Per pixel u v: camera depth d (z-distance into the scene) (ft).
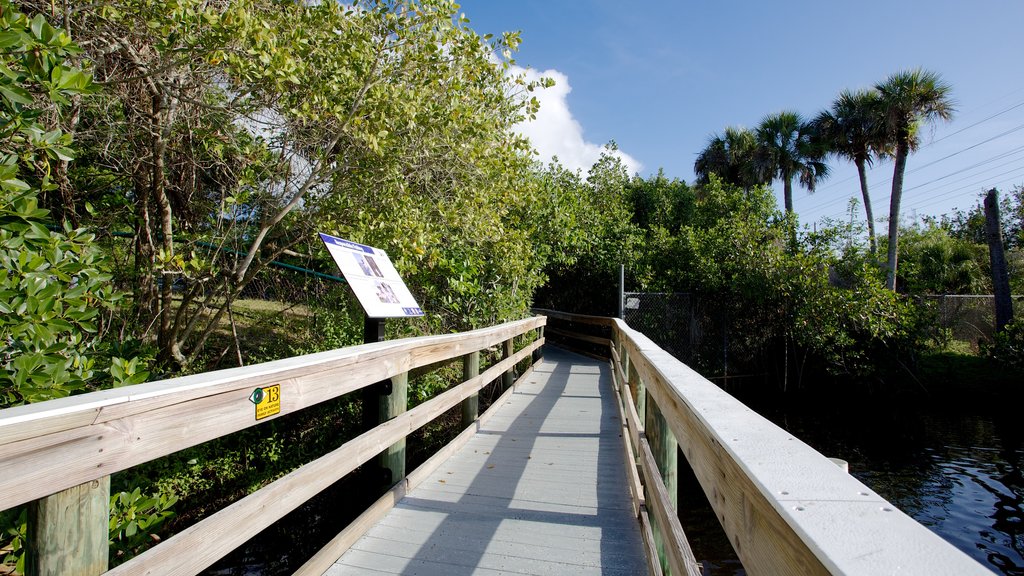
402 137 18.61
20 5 13.07
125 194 21.06
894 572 1.66
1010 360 44.09
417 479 12.39
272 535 17.72
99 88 9.10
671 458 7.48
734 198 56.03
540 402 22.45
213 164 19.85
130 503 10.09
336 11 16.49
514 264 27.86
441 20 17.19
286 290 24.36
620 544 9.47
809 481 2.58
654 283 45.32
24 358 8.33
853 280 44.29
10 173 8.38
